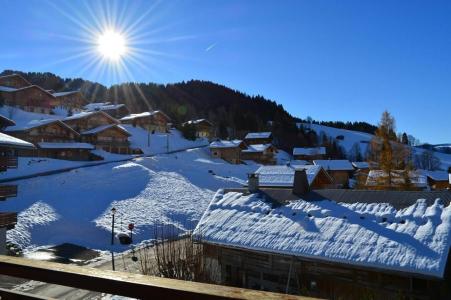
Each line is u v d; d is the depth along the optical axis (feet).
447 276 40.63
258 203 57.98
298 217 51.26
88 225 95.30
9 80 219.41
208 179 151.94
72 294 51.06
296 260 46.32
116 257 76.84
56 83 353.10
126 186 127.34
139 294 6.12
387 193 52.37
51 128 171.42
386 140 83.87
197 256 29.73
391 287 40.45
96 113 201.57
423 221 43.50
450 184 94.43
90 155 172.04
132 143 206.28
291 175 102.32
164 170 155.63
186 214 111.04
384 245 41.01
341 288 43.24
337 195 55.31
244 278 50.42
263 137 273.13
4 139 61.57
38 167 135.54
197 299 5.62
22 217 92.68
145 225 98.17
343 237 44.37
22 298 7.59
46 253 78.33
